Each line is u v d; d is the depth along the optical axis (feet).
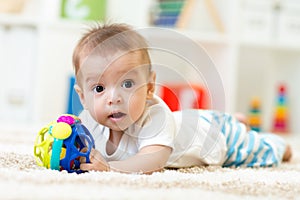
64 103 7.55
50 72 7.53
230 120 4.06
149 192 2.40
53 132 2.99
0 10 7.72
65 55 7.57
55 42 7.54
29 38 7.64
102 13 7.87
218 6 8.22
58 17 7.66
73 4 7.72
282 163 4.42
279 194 2.56
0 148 3.96
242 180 3.00
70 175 2.74
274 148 4.12
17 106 7.66
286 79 9.12
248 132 4.15
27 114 7.66
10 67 7.63
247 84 9.47
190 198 2.32
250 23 8.00
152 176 2.86
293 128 8.96
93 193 2.31
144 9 7.70
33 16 7.78
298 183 3.02
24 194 2.23
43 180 2.52
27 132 5.61
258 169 3.84
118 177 2.74
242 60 9.41
